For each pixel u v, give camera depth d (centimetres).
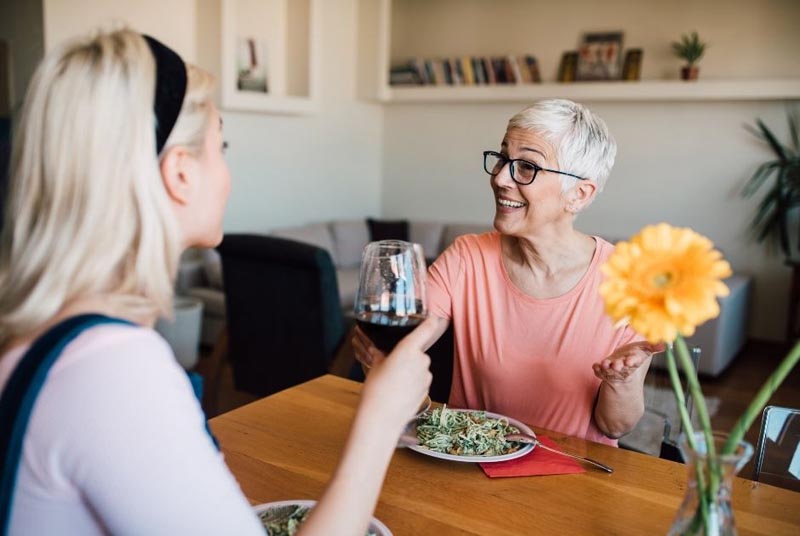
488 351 164
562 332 158
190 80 76
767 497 114
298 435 133
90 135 67
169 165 74
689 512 77
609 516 106
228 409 364
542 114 147
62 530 64
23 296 67
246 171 544
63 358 62
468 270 168
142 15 460
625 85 541
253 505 105
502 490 113
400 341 90
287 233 541
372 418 76
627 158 568
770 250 525
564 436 136
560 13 588
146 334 67
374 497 75
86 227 67
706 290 67
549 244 156
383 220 642
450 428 131
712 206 542
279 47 561
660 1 548
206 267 474
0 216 78
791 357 71
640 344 126
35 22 414
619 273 72
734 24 526
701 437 78
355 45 645
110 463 62
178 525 63
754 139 520
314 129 607
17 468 62
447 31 644
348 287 507
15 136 70
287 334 338
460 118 643
